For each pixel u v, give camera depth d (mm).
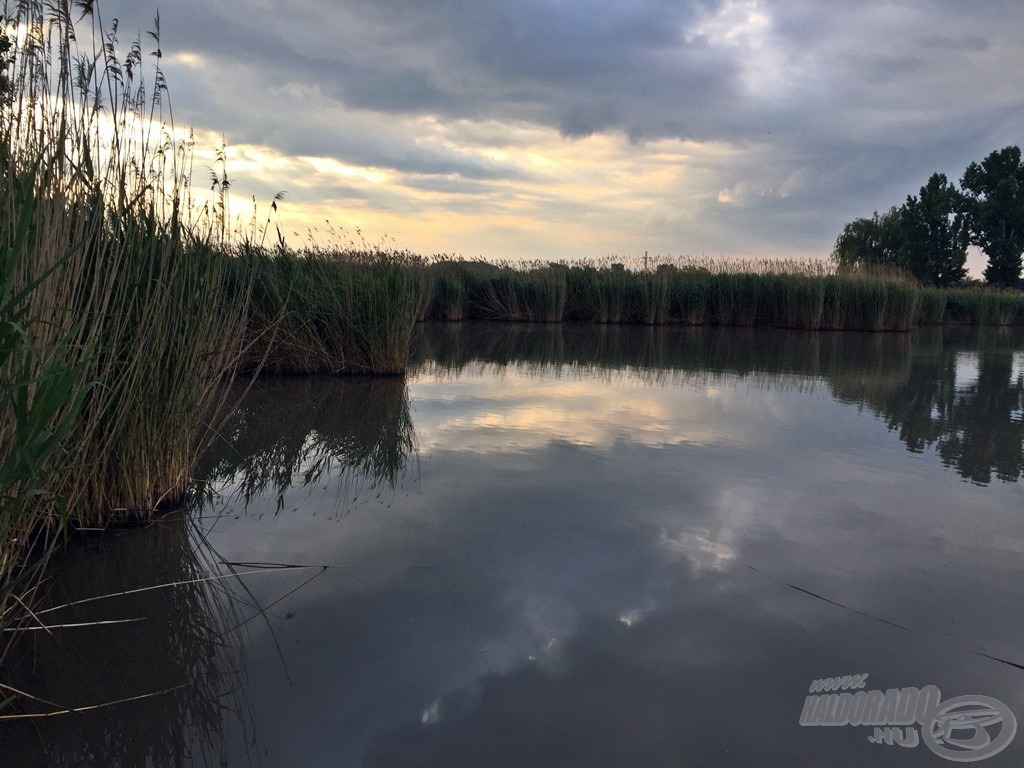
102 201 2824
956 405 6633
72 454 2740
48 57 2648
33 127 2488
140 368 3043
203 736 1759
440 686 1977
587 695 1946
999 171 34438
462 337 13031
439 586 2572
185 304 3311
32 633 2238
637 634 2264
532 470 4055
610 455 4426
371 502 3469
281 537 3010
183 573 2658
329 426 5094
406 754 1692
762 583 2652
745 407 6266
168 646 2170
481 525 3172
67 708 1876
